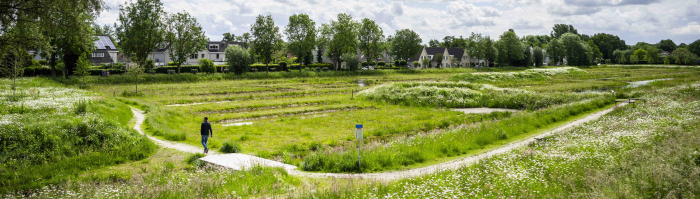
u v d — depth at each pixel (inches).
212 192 461.7
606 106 1315.2
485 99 1546.5
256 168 573.9
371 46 3865.7
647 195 394.9
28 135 699.4
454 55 5664.4
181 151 764.0
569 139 776.3
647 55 6136.8
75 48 2057.1
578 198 393.1
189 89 1966.0
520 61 5017.2
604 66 5383.9
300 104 1542.8
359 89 2089.1
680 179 408.8
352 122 1165.7
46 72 2190.0
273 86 2187.5
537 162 566.6
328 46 3676.2
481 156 698.8
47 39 827.4
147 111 1241.4
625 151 576.1
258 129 1041.5
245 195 459.2
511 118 1095.6
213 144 828.6
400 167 643.5
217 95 1771.7
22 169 611.2
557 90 2092.8
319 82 2504.9
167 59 4116.6
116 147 730.8
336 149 787.4
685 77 2930.6
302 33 3196.4
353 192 452.4
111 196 443.5
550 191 431.2
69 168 617.6
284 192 471.5
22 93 1284.4
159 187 480.7
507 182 462.0
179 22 2618.1
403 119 1218.0
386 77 3051.2
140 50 2536.9
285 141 904.3
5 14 707.4
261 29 2977.4
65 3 721.0
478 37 4837.6
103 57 3410.4
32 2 704.4
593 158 559.8
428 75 3348.9
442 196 422.6
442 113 1346.0
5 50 799.1
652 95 1441.9
